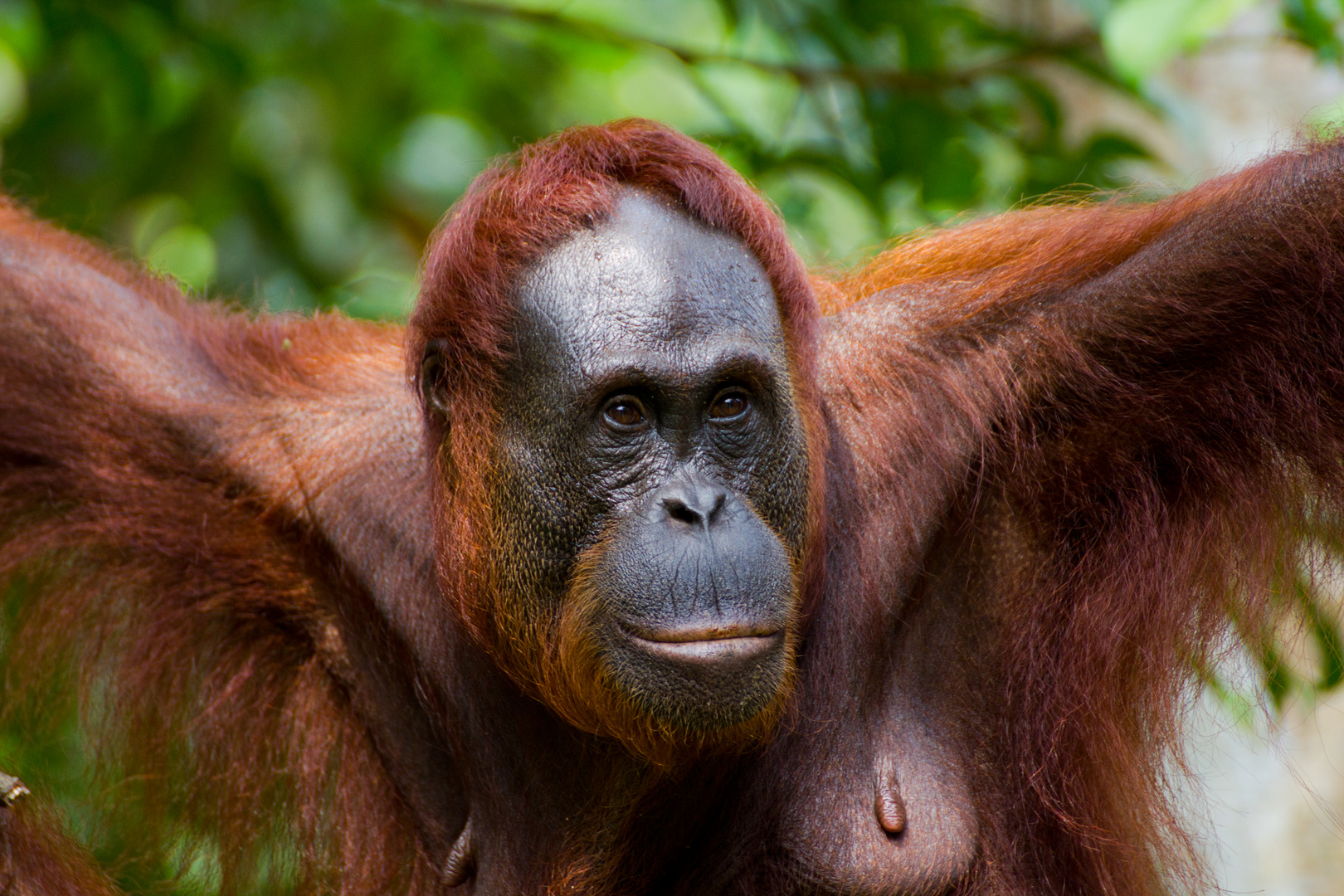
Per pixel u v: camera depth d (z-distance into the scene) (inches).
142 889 359.9
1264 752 462.0
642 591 251.9
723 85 713.6
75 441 327.9
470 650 298.8
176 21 498.6
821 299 336.8
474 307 275.6
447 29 625.9
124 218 646.5
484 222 281.6
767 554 253.9
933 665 299.6
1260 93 527.2
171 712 345.4
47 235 361.4
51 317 333.4
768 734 268.8
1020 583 301.3
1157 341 287.0
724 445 260.5
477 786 299.9
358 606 311.7
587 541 263.3
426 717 310.0
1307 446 297.0
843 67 478.3
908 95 477.4
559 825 295.0
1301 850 466.0
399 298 451.5
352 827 329.1
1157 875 317.4
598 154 278.5
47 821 323.3
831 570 296.5
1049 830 302.2
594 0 736.3
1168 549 299.1
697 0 844.0
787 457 266.5
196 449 324.5
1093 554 301.6
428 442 293.3
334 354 345.4
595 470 261.7
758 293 267.6
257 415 327.6
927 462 299.4
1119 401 291.0
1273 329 288.2
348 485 314.5
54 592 347.3
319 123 735.1
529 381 267.3
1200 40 380.8
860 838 284.8
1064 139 518.3
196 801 348.8
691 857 297.1
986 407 298.2
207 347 342.0
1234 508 299.9
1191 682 321.1
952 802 290.2
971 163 479.5
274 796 344.5
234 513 322.7
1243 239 282.2
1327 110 401.4
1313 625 336.8
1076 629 301.0
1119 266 294.4
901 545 296.5
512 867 296.5
